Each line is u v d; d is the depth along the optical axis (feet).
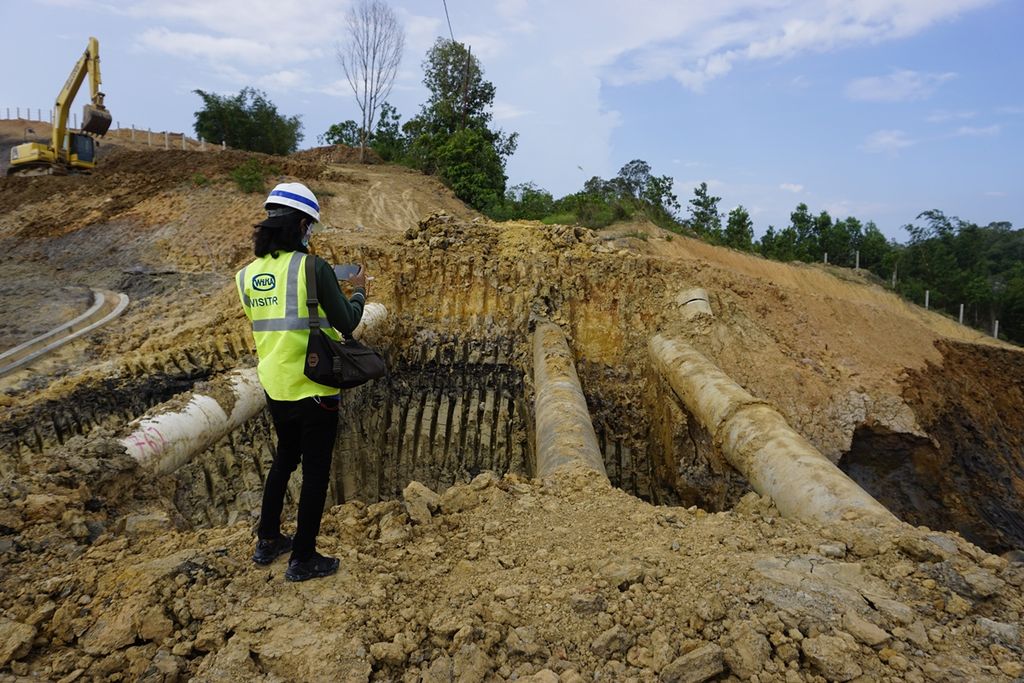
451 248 52.31
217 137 142.41
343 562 13.78
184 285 52.49
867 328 50.67
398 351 48.65
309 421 12.12
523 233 54.08
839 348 47.06
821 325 48.65
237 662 10.82
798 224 120.26
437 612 12.41
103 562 13.82
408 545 14.89
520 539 15.34
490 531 15.71
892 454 43.21
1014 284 96.02
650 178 108.27
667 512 17.16
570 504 17.58
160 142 147.54
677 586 13.03
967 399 49.80
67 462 18.26
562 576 13.62
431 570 13.98
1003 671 10.58
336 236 55.06
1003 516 43.98
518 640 11.56
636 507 17.34
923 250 103.55
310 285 11.73
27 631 11.44
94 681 10.66
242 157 96.43
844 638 11.18
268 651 11.05
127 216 71.72
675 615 12.19
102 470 18.44
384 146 151.02
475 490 17.87
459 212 93.15
